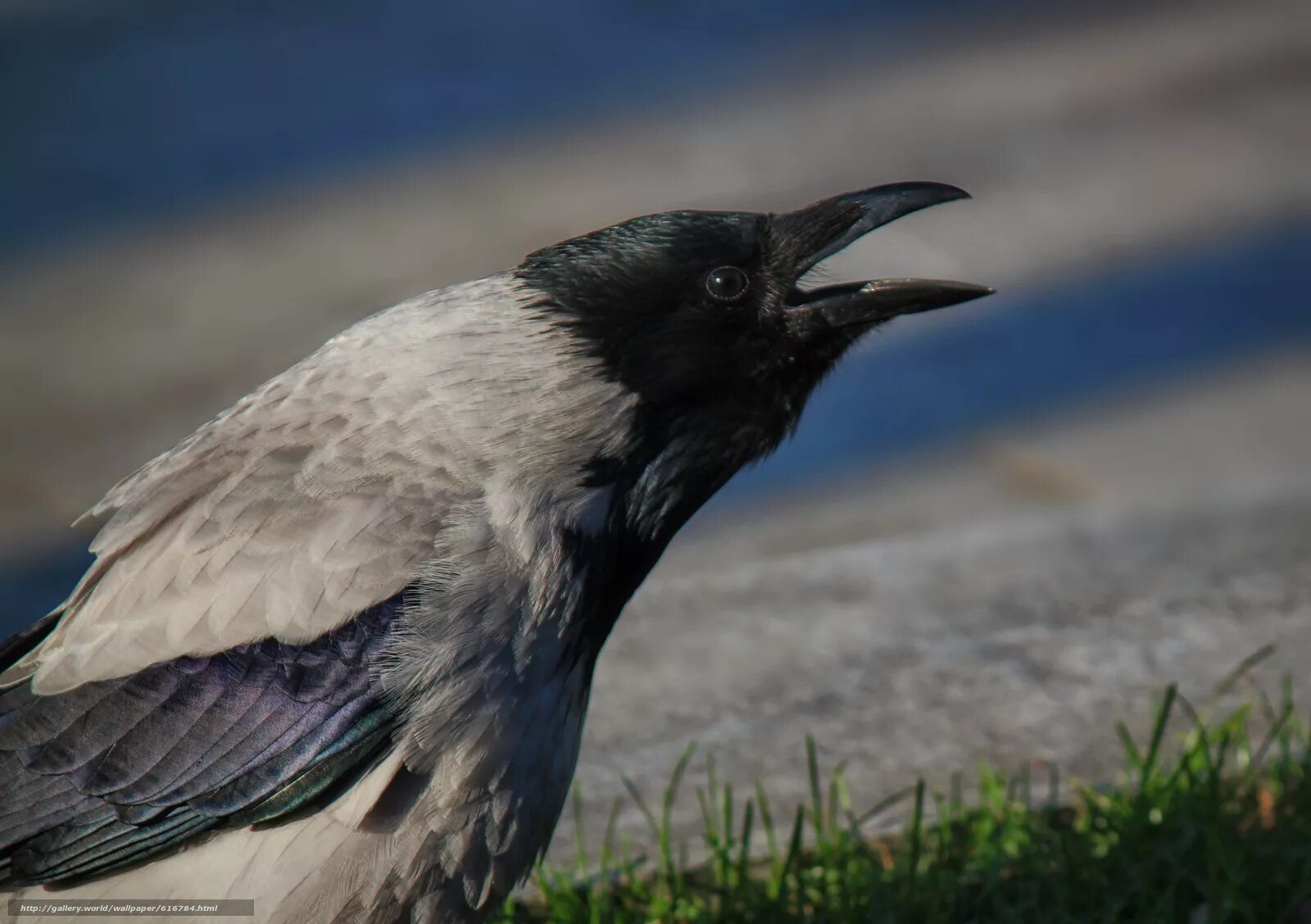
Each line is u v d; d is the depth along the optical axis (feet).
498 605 23.31
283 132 69.26
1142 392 52.21
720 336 24.93
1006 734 31.48
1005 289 58.49
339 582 22.85
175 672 22.81
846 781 30.19
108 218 62.44
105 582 23.24
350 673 22.72
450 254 59.16
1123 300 57.52
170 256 59.93
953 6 84.12
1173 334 55.42
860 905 25.96
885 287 25.53
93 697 22.79
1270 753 29.89
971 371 54.29
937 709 32.42
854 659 34.42
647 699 33.37
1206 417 50.52
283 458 23.58
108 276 58.65
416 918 23.21
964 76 75.10
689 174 65.10
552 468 24.12
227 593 22.79
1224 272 59.00
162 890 23.08
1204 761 27.99
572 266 24.90
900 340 56.44
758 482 49.19
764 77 74.54
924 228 62.39
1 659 24.38
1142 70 75.36
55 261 59.77
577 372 24.48
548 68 75.51
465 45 77.71
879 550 39.58
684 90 73.61
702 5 83.10
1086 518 40.68
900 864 27.12
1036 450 49.47
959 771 30.35
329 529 23.03
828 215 25.55
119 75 74.54
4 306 57.06
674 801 30.01
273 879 22.89
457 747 22.91
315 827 22.95
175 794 22.62
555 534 23.89
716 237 24.98
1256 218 62.39
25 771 22.65
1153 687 32.81
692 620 36.50
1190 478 46.88
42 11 82.07
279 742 22.67
